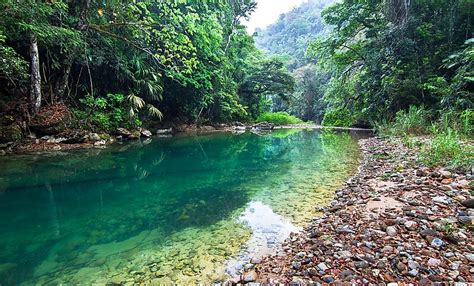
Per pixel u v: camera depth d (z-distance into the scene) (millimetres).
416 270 2078
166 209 4297
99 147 9883
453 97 8461
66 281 2518
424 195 3562
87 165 7035
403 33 11711
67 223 3744
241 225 3732
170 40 12781
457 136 5949
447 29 10992
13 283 2469
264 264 2709
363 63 15977
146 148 10125
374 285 2008
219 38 17234
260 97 27406
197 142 12273
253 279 2404
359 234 2848
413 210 3125
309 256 2590
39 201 4543
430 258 2203
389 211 3295
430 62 11156
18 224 3688
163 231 3562
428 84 10086
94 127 10984
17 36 8633
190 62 12711
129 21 11047
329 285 2098
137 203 4539
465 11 10578
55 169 6543
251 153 9469
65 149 9188
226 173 6570
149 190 5223
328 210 3982
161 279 2570
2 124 8445
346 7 15711
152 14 12766
